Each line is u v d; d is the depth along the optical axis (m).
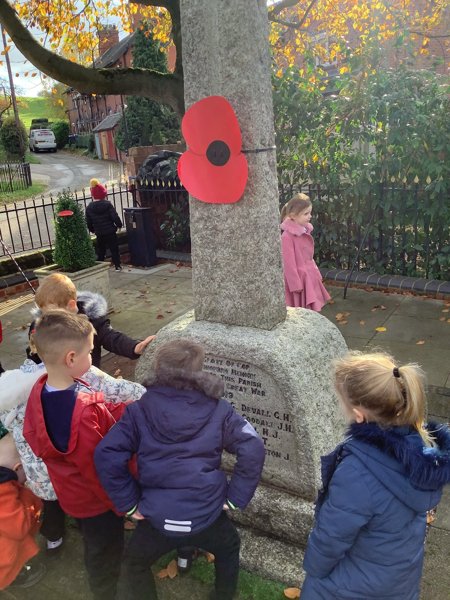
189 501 1.99
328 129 7.02
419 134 6.20
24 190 22.78
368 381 1.72
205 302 2.96
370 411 1.73
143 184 9.22
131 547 2.14
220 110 2.54
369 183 6.70
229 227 2.76
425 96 6.35
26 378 2.37
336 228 7.28
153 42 22.72
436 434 1.81
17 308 7.09
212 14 2.49
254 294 2.80
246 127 2.59
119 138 27.17
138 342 3.08
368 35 7.03
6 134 36.44
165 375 2.03
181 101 7.17
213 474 2.04
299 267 4.42
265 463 2.88
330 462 1.83
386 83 6.41
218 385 2.06
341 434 2.92
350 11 10.58
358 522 1.68
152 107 26.27
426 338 5.22
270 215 2.75
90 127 47.25
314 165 7.21
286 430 2.77
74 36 9.05
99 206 8.41
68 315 2.16
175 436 1.99
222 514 2.18
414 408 1.70
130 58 35.88
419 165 6.41
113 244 8.65
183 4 2.56
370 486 1.67
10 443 2.49
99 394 2.21
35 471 2.41
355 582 1.76
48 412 2.12
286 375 2.62
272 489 2.88
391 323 5.68
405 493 1.67
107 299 6.48
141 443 2.04
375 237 6.94
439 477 1.63
